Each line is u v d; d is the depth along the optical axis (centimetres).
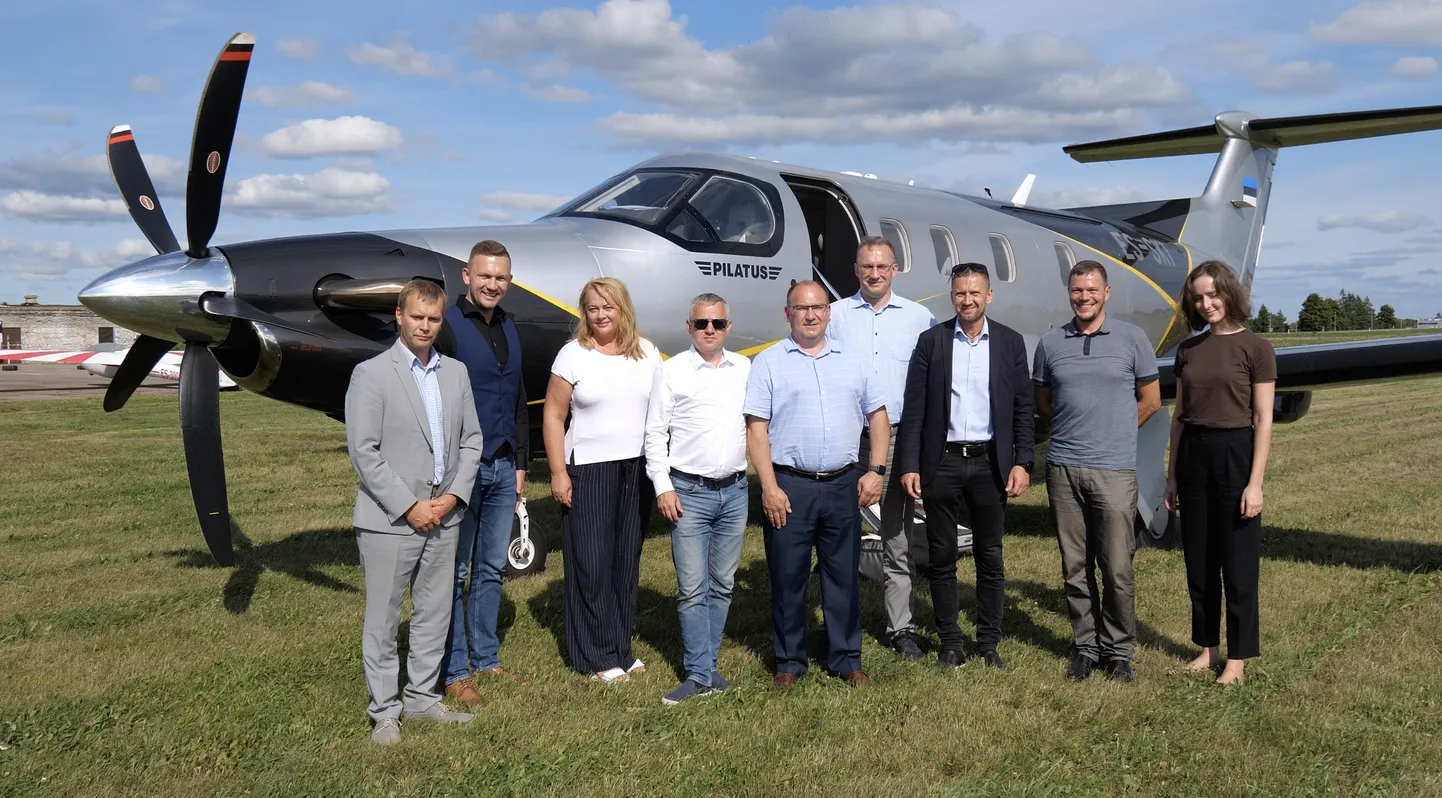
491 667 404
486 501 391
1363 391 2169
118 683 401
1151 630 456
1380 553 592
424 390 343
